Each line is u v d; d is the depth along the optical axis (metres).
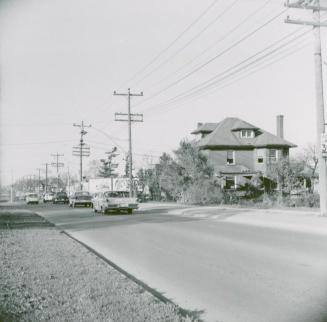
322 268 10.14
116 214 33.16
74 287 7.78
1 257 11.09
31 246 13.20
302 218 22.77
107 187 73.06
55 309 6.36
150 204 46.59
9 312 6.24
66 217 30.23
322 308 6.87
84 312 6.21
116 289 7.68
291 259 11.40
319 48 22.80
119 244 15.02
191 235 17.38
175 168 42.94
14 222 23.78
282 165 41.50
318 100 22.80
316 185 52.47
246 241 15.23
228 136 55.84
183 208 36.50
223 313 6.73
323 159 22.84
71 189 96.31
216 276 9.46
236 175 53.06
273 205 34.66
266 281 8.87
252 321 6.33
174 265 10.87
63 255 11.45
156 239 16.27
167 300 7.55
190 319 6.06
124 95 44.50
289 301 7.34
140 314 6.11
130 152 44.00
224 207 35.16
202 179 41.56
